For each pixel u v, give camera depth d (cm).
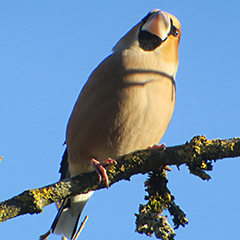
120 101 726
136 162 627
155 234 609
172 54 792
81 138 767
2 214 564
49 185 607
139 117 732
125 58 751
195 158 589
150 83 733
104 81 741
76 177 625
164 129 780
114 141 756
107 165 634
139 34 796
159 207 633
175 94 795
